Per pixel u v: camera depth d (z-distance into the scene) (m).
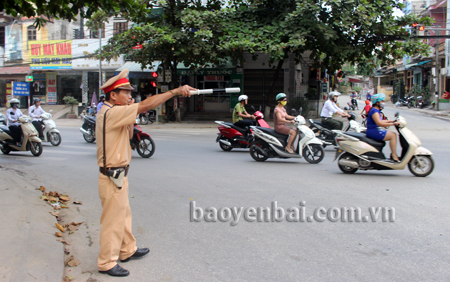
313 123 11.55
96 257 3.80
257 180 7.09
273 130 9.14
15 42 29.25
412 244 4.04
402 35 18.05
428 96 32.84
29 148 10.26
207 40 18.17
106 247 3.36
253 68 23.67
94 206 5.61
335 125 11.22
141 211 5.26
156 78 22.80
